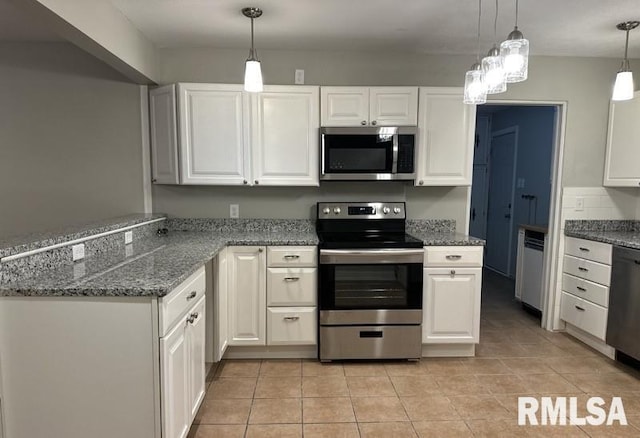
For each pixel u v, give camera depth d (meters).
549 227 3.51
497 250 5.65
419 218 3.37
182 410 1.77
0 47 3.02
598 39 2.92
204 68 3.15
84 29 2.03
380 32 2.79
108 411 1.58
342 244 2.74
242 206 3.28
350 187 3.31
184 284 1.80
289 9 2.41
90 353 1.56
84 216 3.17
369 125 2.97
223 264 2.67
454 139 3.03
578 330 3.32
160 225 3.12
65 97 3.09
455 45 3.05
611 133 3.34
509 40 1.83
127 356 1.56
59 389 1.58
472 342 2.91
